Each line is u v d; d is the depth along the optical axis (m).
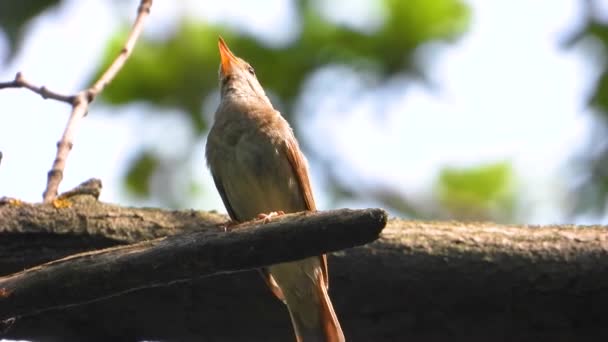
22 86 9.41
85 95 9.51
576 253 8.30
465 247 8.42
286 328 8.77
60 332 8.69
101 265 6.75
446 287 8.38
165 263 6.64
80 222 8.73
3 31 11.33
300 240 6.20
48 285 6.80
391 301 8.48
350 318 8.58
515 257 8.33
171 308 8.57
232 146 10.05
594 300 8.25
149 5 10.34
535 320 8.34
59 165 9.04
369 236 6.08
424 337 8.52
